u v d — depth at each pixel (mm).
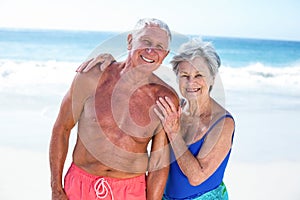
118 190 2322
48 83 11617
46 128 8773
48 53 12891
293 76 12695
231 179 6418
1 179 5992
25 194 5488
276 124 9273
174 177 2520
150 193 2402
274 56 13016
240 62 13188
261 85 12164
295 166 7020
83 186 2352
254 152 7570
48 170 6402
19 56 12703
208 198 2502
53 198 2420
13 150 7383
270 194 5918
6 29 13672
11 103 10461
